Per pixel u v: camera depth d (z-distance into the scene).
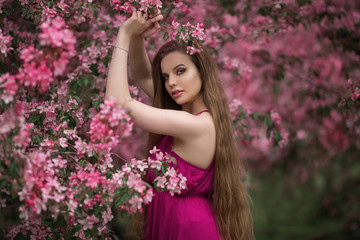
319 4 3.13
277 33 3.19
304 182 5.64
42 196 1.45
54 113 1.88
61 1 1.90
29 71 1.33
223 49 3.15
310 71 3.62
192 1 2.99
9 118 1.40
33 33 2.25
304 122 3.75
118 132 1.48
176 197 1.88
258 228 6.15
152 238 1.91
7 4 1.96
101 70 2.35
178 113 1.78
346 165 4.95
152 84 2.26
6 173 1.45
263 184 7.29
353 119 3.29
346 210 5.87
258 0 3.25
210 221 1.88
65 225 1.78
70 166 1.83
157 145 2.01
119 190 1.56
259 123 3.11
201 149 1.85
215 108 1.95
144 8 1.77
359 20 3.34
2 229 1.62
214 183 1.95
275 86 4.03
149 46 2.75
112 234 1.78
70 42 1.33
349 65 3.66
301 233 5.77
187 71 1.91
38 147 1.74
